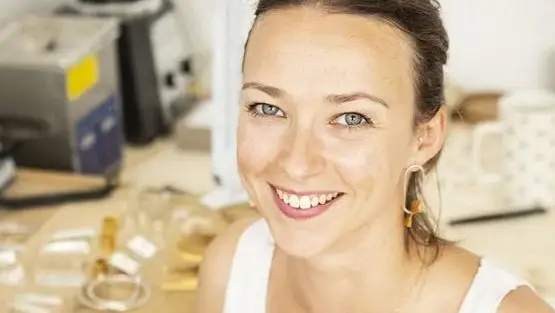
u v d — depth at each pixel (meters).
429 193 1.36
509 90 1.91
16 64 1.56
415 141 0.82
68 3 1.92
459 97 1.78
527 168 1.45
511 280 0.87
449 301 0.88
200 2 1.93
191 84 1.97
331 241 0.79
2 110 1.60
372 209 0.79
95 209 1.45
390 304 0.89
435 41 0.80
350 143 0.76
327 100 0.75
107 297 1.21
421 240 0.90
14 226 1.40
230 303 0.98
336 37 0.74
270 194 0.79
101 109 1.68
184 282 1.24
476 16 1.86
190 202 1.46
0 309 1.19
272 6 0.76
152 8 1.81
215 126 1.44
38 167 1.62
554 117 1.43
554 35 1.86
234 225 1.03
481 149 1.61
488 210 1.46
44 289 1.24
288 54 0.75
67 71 1.56
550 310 0.86
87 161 1.65
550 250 1.35
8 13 1.80
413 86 0.79
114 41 1.71
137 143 1.82
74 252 1.33
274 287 0.95
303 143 0.76
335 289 0.88
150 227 1.39
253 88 0.77
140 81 1.78
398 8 0.76
